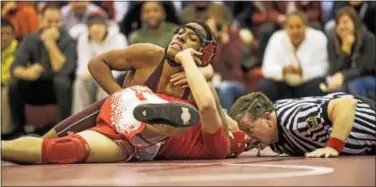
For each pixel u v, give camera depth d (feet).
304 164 17.57
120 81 35.24
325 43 40.16
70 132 21.07
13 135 41.06
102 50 41.78
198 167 16.79
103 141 19.20
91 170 15.97
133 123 19.49
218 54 42.55
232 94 40.86
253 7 49.49
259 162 18.69
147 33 41.22
